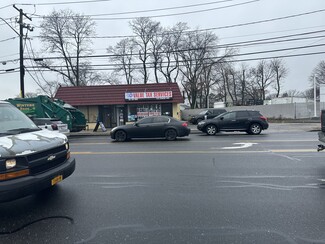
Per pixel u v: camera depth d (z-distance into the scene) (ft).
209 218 13.69
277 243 11.09
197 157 29.96
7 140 14.73
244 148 35.70
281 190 17.89
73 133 73.97
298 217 13.56
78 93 93.20
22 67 74.38
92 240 11.61
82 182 20.74
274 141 42.80
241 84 235.20
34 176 14.29
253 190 18.02
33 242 11.55
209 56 151.94
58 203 16.20
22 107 62.69
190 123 103.55
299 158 28.35
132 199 16.75
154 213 14.46
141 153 33.86
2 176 13.19
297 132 59.77
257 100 219.20
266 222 13.07
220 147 37.22
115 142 48.60
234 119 57.16
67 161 17.61
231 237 11.66
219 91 221.66
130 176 22.39
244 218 13.58
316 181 19.85
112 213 14.56
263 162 26.66
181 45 151.23
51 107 62.64
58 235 12.16
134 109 92.02
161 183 20.11
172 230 12.42
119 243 11.30
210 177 21.49
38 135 16.75
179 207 15.28
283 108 120.47
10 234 12.35
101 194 17.81
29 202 16.44
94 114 93.35
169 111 90.89
